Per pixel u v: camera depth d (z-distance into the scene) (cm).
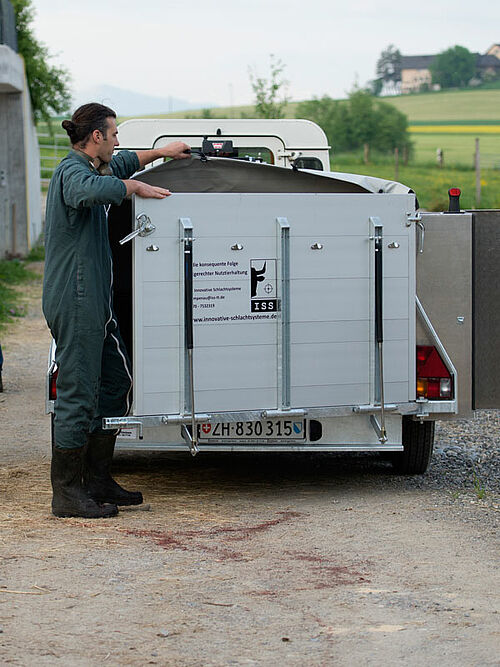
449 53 14788
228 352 762
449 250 827
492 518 751
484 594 577
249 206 757
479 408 854
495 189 6544
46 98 4059
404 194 792
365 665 476
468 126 11138
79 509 738
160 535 696
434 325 829
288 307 771
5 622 521
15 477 880
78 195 689
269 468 961
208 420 758
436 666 475
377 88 16538
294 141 1194
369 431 814
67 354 716
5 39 3189
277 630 517
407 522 738
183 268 746
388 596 572
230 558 643
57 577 596
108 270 733
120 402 762
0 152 3469
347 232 781
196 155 802
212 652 488
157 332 748
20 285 2828
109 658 479
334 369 787
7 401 1302
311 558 645
